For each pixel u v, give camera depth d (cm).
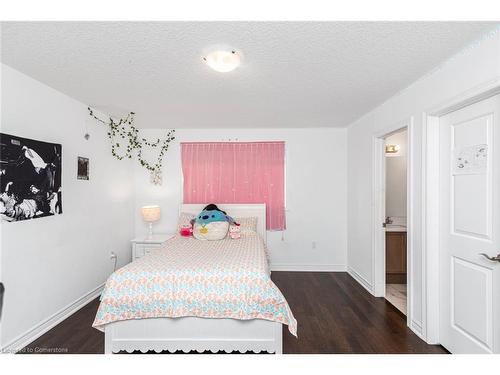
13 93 205
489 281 166
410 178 235
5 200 193
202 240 330
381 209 312
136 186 418
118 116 344
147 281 196
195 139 418
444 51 175
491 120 165
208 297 192
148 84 235
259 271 201
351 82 229
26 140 211
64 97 262
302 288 340
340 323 247
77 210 281
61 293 255
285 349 205
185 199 416
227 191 414
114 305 191
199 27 151
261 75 215
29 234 218
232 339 193
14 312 204
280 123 382
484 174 169
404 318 257
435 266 212
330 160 414
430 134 211
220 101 283
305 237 416
